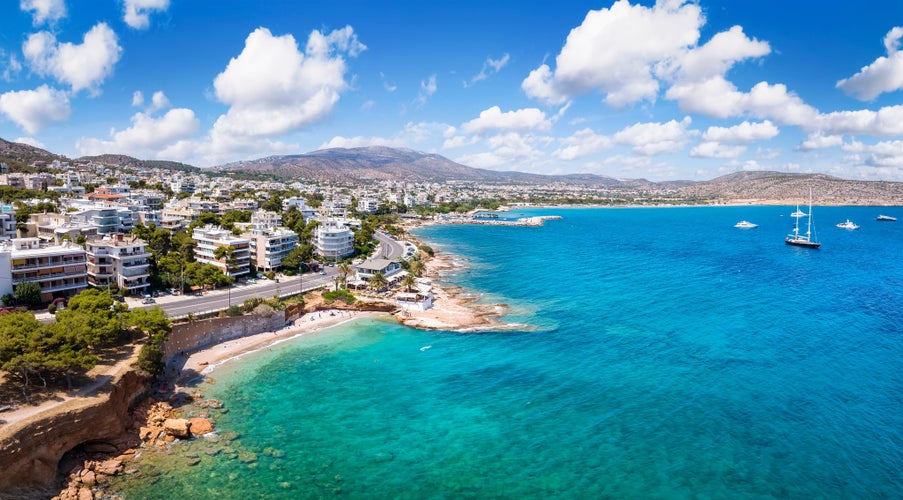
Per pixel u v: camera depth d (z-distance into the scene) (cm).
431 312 12975
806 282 17162
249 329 11000
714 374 9012
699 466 6266
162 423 6912
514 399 8075
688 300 14512
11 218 15112
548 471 6184
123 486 5644
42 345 6544
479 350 10338
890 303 14125
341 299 13262
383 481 5934
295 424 7194
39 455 5578
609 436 6962
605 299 14625
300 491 5697
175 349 9356
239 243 15175
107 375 7069
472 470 6188
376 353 10144
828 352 10094
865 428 7125
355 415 7506
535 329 11712
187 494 5556
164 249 16125
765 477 6062
